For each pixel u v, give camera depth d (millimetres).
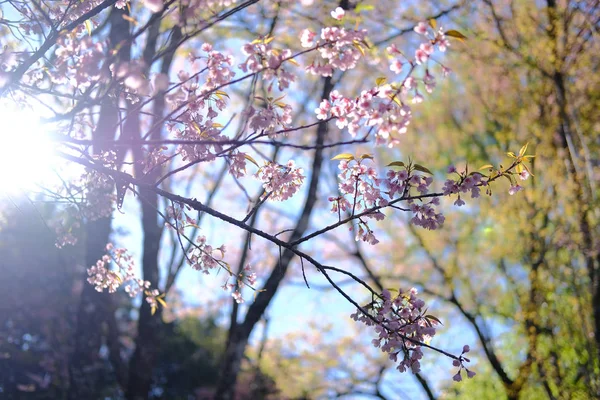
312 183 9477
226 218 3383
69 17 3604
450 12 9109
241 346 9305
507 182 10148
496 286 12367
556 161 9531
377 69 7961
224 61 3246
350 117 3014
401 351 3221
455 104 12508
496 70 10281
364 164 3340
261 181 3564
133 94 3439
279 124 3146
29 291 14281
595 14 8742
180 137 3568
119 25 6605
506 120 10570
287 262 9352
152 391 19438
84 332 8656
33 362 14305
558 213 9430
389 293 3273
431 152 12883
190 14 2688
